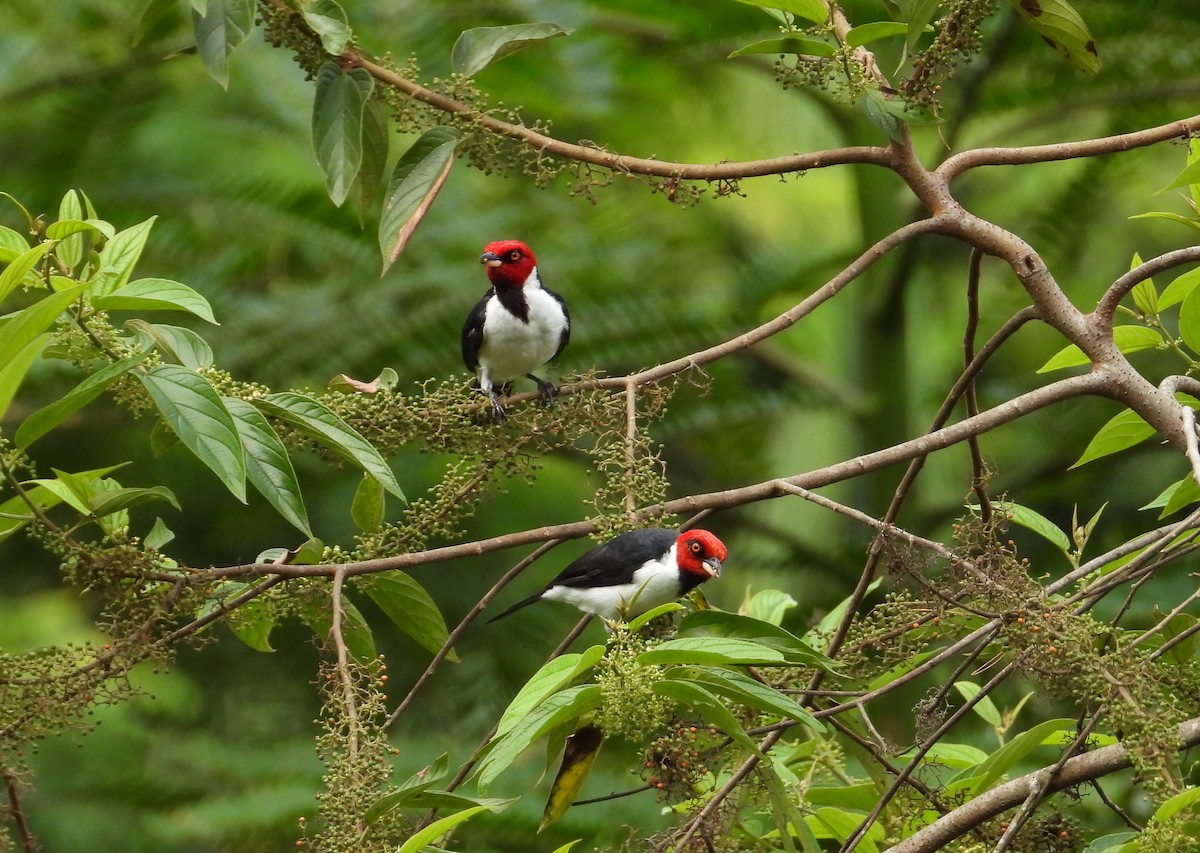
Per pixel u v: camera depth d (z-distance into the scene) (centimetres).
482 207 1614
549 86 1371
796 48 659
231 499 1459
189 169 1461
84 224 569
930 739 545
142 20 767
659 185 700
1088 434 1295
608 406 671
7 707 546
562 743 572
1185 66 1293
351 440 595
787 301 1540
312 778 1396
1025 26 1254
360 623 665
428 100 701
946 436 621
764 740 675
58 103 1441
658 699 482
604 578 802
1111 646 510
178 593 584
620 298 1430
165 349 630
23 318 484
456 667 1375
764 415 1462
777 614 773
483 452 675
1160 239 1642
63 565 575
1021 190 1761
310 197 1433
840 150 692
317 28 681
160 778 1446
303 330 1357
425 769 521
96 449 1502
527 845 1213
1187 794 451
